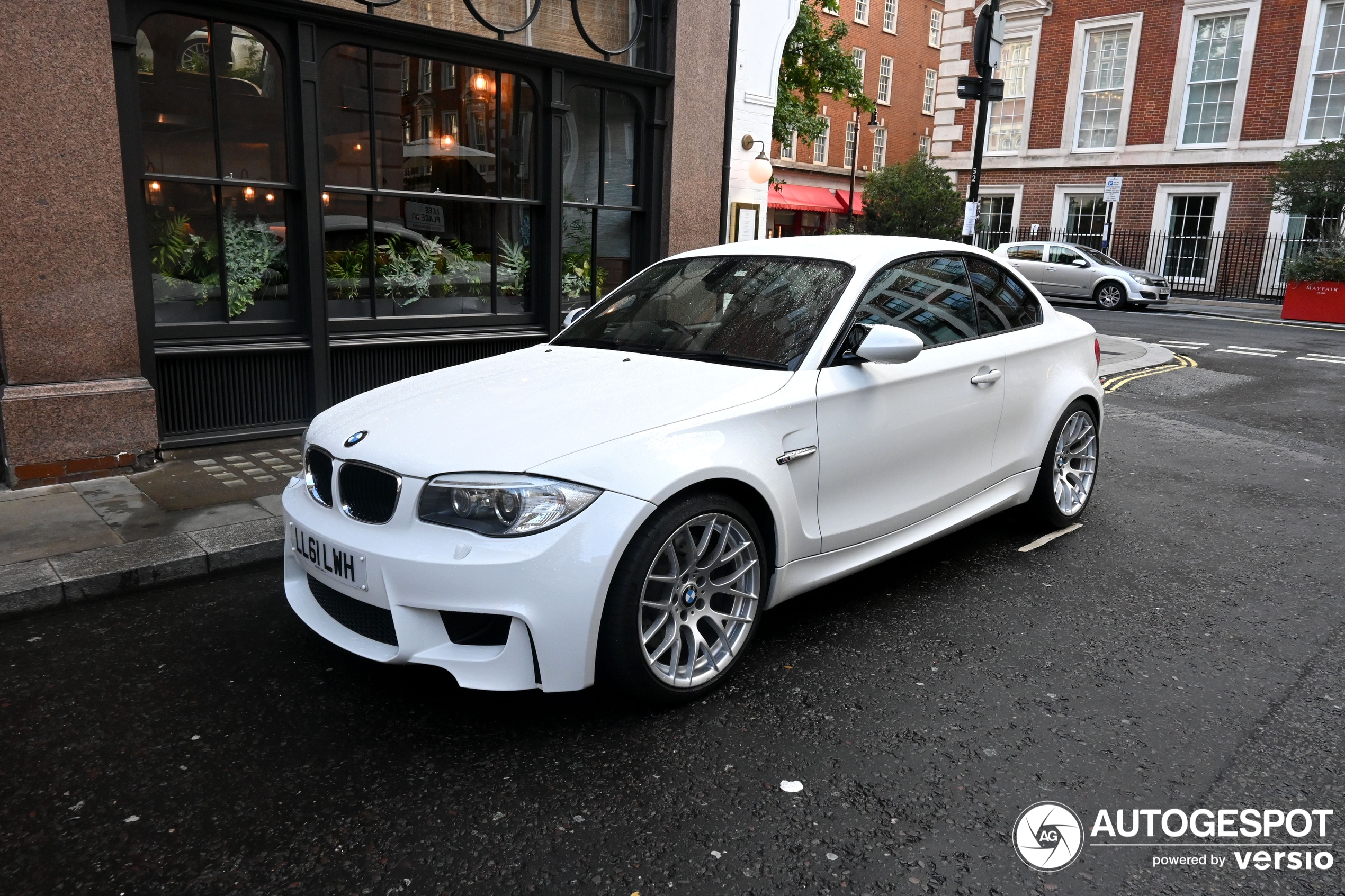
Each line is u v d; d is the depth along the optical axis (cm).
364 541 283
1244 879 226
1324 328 1667
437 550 271
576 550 268
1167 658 347
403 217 682
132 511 475
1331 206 2017
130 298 542
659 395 316
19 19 480
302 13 590
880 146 4100
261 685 321
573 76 750
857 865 230
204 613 382
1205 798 259
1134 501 560
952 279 427
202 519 464
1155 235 2452
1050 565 446
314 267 626
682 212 839
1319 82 2177
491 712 304
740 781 265
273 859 231
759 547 319
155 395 551
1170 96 2391
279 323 626
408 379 383
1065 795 260
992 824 247
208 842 238
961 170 2816
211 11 561
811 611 387
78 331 526
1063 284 2077
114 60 523
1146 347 1277
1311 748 286
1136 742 288
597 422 294
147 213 567
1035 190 2659
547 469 272
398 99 662
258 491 512
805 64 2189
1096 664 341
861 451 352
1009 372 432
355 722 297
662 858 232
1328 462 671
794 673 330
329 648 351
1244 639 364
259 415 623
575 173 775
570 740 287
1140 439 741
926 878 226
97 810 251
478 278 734
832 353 349
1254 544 483
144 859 231
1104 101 2514
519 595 266
